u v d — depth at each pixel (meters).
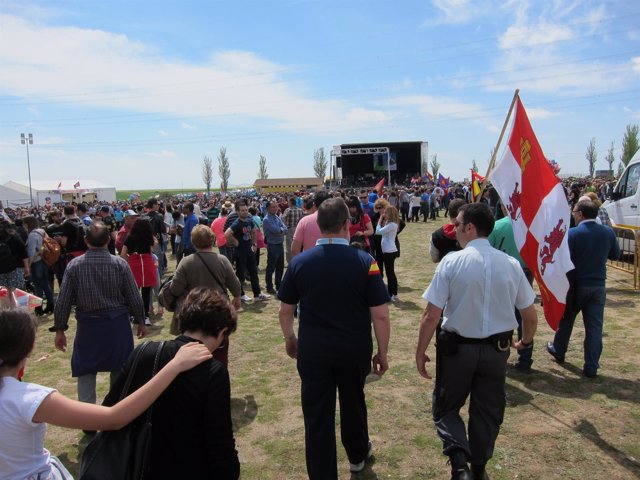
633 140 54.88
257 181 43.41
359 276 2.92
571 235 4.80
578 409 4.28
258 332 7.07
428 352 5.92
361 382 3.12
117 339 4.02
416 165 29.62
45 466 1.81
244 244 9.05
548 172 4.32
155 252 11.11
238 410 4.56
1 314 1.78
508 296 2.96
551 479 3.32
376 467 3.54
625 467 3.44
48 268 8.80
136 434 1.86
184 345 1.98
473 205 3.07
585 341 4.95
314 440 2.92
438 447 3.80
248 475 3.52
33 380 5.56
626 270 9.91
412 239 17.70
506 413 4.23
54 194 56.25
